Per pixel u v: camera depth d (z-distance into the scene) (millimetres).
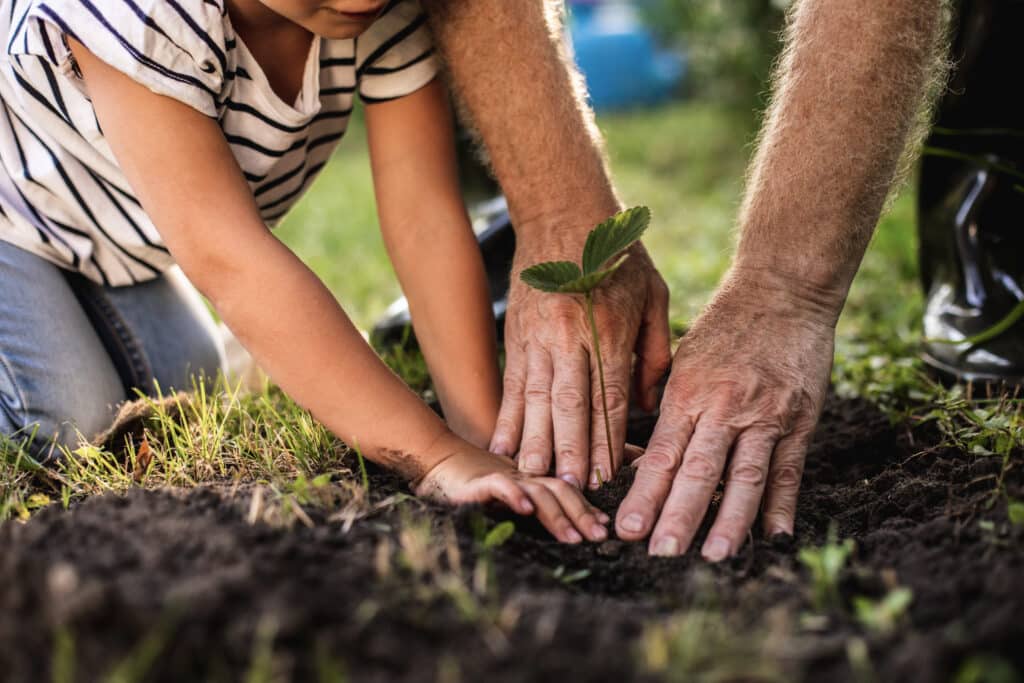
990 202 2084
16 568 1010
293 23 1602
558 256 1634
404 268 1799
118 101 1438
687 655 932
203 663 912
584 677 913
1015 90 2021
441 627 989
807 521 1413
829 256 1467
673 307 2764
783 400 1402
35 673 899
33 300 1856
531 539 1300
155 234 1854
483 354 1743
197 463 1554
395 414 1440
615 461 1532
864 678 920
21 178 1791
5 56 1676
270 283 1406
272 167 1754
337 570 1072
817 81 1446
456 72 1652
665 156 5793
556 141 1630
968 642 920
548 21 1671
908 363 2139
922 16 1404
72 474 1591
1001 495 1331
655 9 5984
